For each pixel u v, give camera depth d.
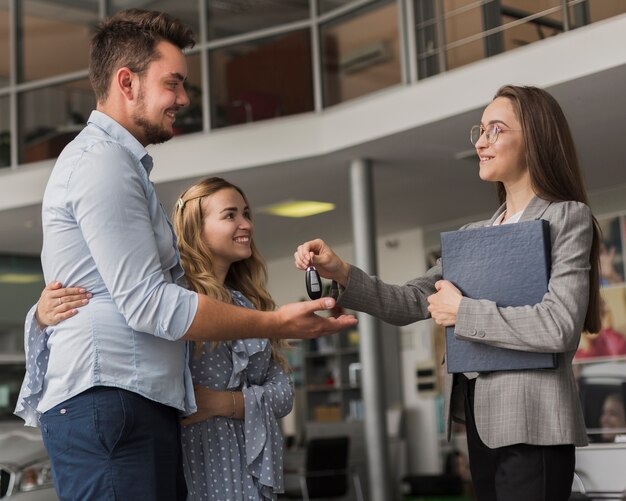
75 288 2.24
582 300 2.17
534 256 2.21
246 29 9.04
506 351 2.21
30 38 10.20
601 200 9.80
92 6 10.04
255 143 8.38
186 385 2.38
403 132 7.55
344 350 12.02
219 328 2.19
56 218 2.24
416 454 11.36
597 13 6.62
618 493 4.82
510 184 2.40
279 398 2.88
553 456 2.19
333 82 8.49
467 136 7.73
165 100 2.35
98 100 2.39
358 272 2.59
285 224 10.90
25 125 10.07
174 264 2.37
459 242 2.29
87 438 2.19
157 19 2.37
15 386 7.33
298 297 12.80
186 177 8.59
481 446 2.33
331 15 8.53
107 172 2.20
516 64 6.74
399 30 7.93
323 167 8.57
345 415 12.07
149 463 2.23
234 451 2.77
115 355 2.21
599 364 9.62
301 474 8.81
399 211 10.55
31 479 6.13
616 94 6.75
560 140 2.33
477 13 7.44
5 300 11.77
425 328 11.45
